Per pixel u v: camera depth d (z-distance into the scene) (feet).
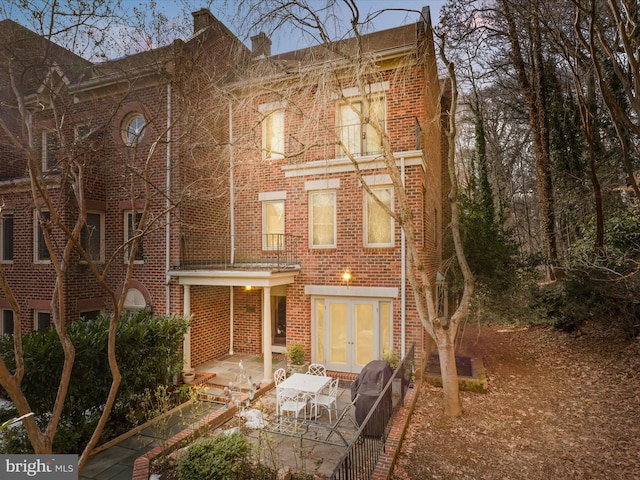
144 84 35.81
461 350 42.09
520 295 44.11
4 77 22.45
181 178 35.45
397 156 33.55
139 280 37.19
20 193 38.09
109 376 23.45
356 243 34.94
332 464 19.86
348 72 30.60
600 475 18.56
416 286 26.27
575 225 49.85
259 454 18.97
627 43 22.71
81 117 36.81
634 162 41.11
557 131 50.70
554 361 36.91
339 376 34.47
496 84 70.13
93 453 21.74
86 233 36.73
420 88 34.12
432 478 18.56
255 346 42.37
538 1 35.86
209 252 39.63
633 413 24.57
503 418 25.20
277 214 39.70
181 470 17.20
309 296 36.58
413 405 26.73
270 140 39.55
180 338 30.71
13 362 20.31
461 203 50.14
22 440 20.35
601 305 37.52
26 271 38.06
